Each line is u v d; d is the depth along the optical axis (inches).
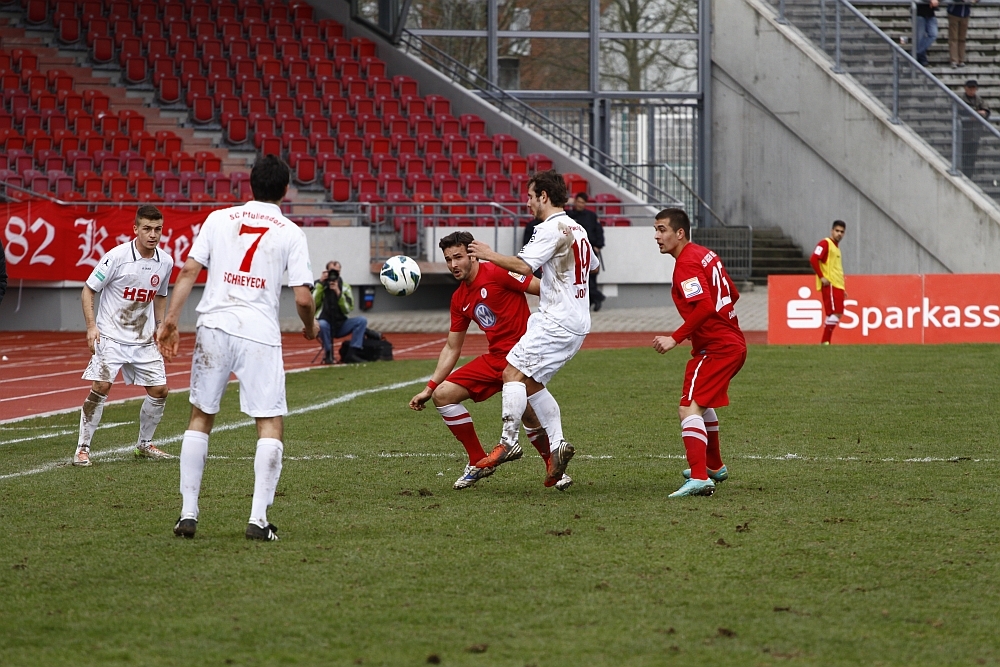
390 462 1246.9
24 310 3284.9
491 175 3764.8
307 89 4089.6
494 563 810.8
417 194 3629.4
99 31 4185.5
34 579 774.5
